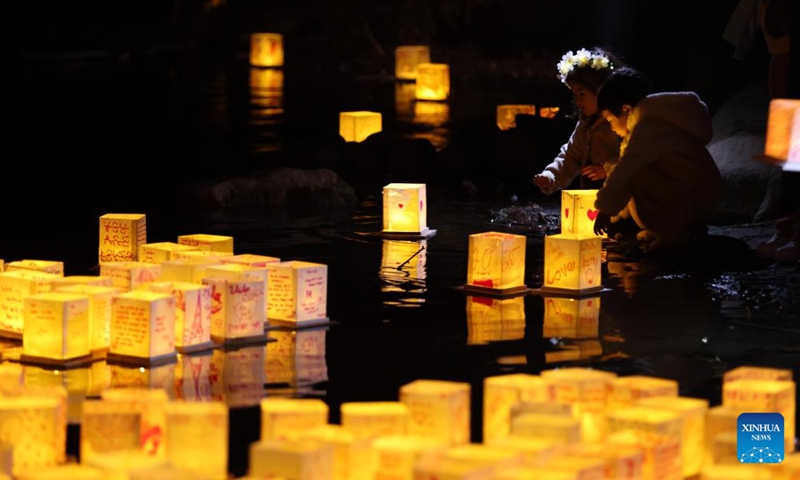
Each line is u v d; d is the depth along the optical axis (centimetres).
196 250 568
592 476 284
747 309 551
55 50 2309
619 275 636
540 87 1791
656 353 470
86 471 277
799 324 520
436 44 2305
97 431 331
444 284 610
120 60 2227
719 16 1259
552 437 311
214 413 324
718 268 654
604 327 515
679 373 440
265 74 2028
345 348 480
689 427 340
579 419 329
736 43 898
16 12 2272
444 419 334
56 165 1104
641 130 706
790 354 468
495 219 845
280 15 2445
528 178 1031
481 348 478
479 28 2239
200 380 433
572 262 583
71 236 756
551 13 2125
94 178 1033
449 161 1069
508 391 349
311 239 752
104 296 472
